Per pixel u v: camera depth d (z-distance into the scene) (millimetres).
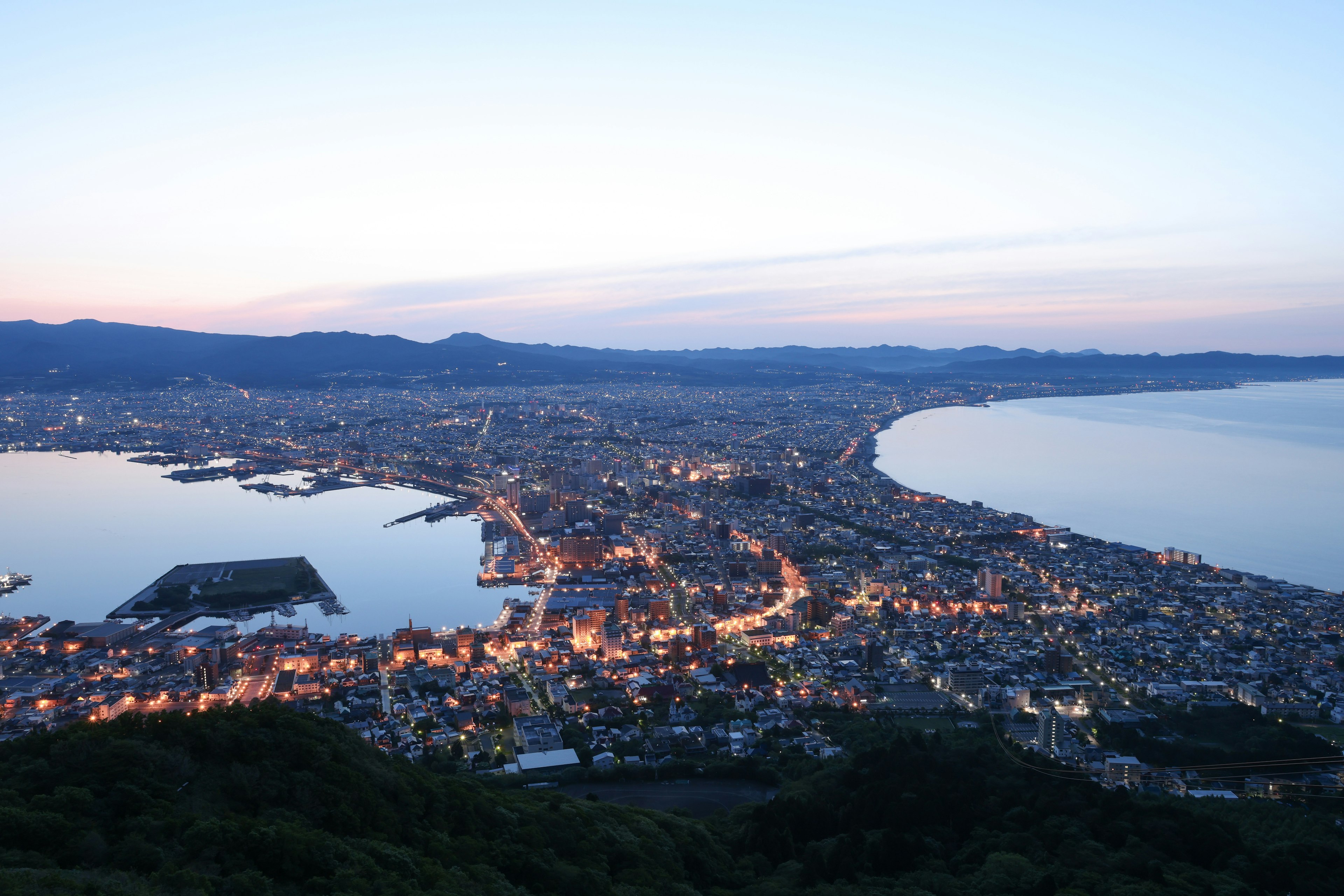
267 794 180375
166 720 190500
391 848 175375
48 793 163375
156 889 135875
